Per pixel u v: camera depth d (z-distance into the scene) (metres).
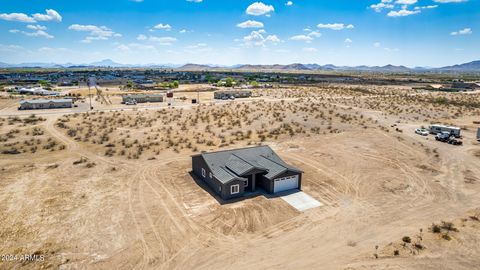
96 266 19.53
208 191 31.00
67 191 30.28
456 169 38.25
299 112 71.94
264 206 27.98
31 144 46.31
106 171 35.97
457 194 30.98
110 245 21.72
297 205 28.28
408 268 19.34
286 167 31.77
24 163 38.06
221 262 20.20
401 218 26.02
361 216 26.34
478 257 20.38
